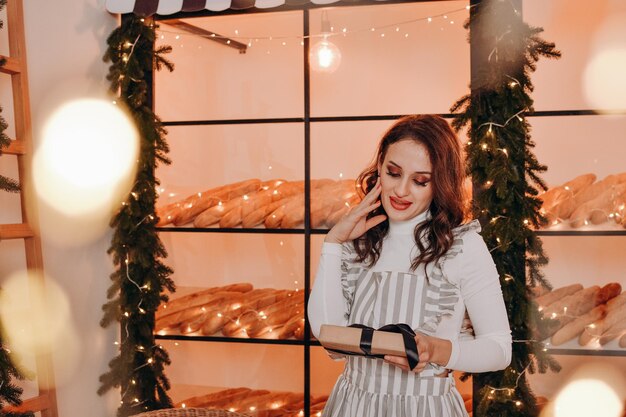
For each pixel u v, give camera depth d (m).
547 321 2.70
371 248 1.80
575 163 3.47
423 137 1.67
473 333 1.78
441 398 1.69
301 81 3.83
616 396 3.13
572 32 3.52
